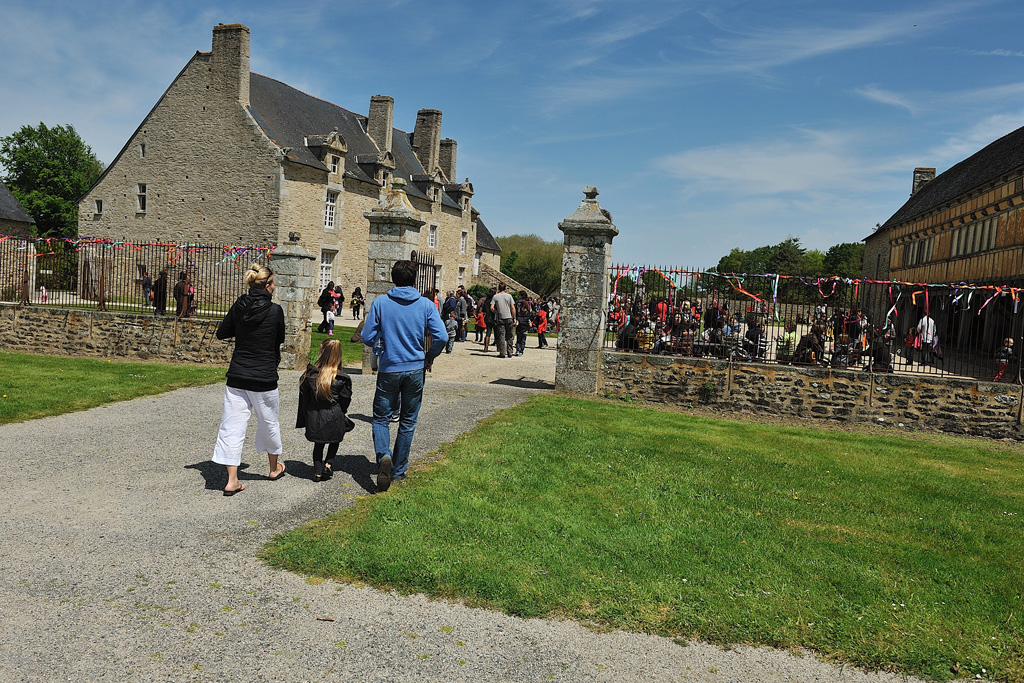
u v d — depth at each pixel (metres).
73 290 16.08
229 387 5.39
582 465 6.90
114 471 5.86
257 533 4.64
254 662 3.26
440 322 5.79
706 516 5.68
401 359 5.60
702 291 11.95
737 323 11.84
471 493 5.71
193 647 3.34
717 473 7.12
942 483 7.56
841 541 5.33
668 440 8.53
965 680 3.56
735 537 5.24
